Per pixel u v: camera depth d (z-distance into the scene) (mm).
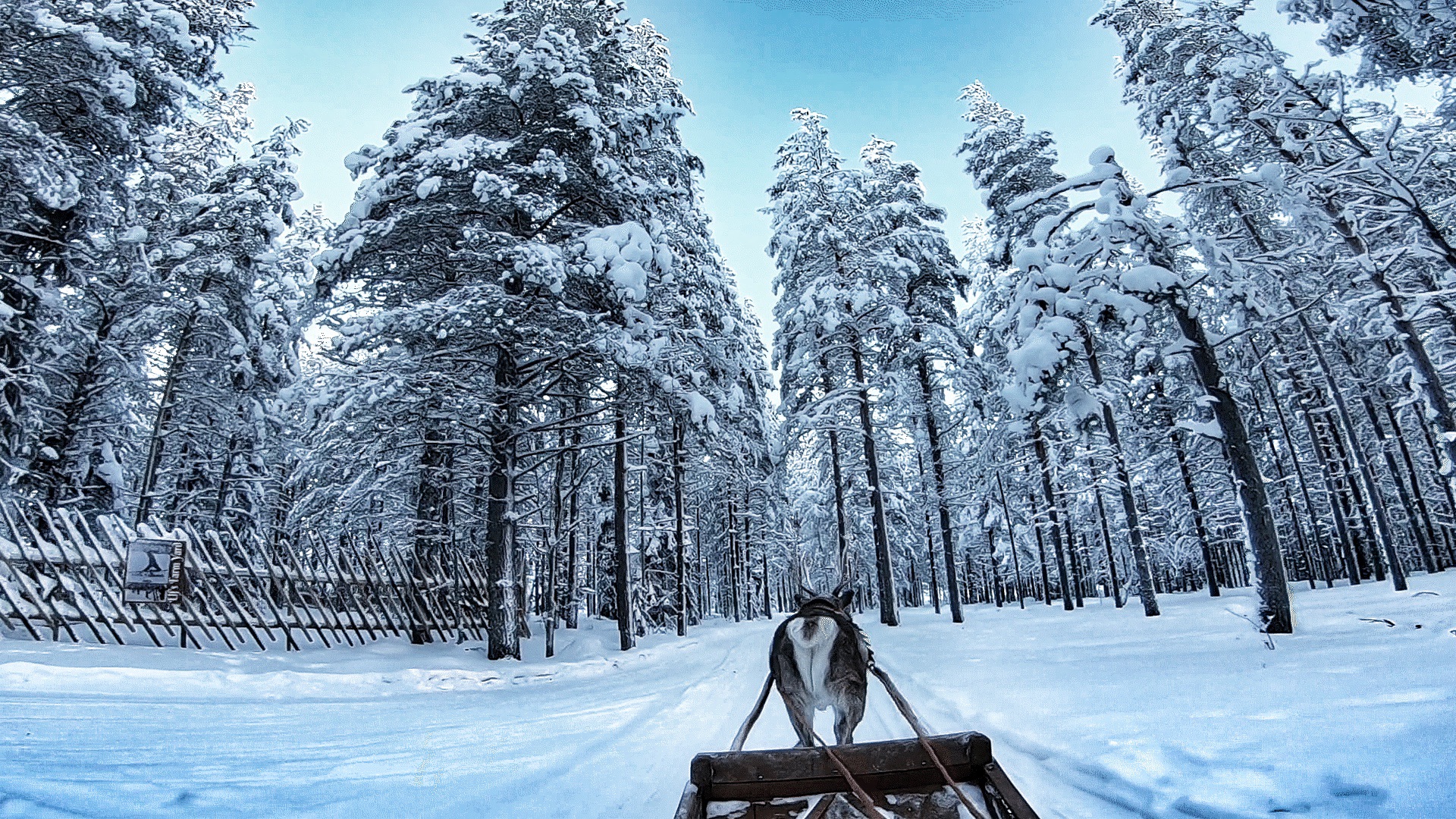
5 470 13547
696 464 22641
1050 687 6332
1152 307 10578
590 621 23422
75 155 14781
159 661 9156
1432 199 11859
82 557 10273
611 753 4781
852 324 24562
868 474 24422
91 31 13539
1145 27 18312
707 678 9227
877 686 7691
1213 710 4625
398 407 12664
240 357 19219
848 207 26656
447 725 5953
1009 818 2500
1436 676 4844
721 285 22312
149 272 17016
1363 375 23172
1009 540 35188
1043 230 10852
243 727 5570
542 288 13898
